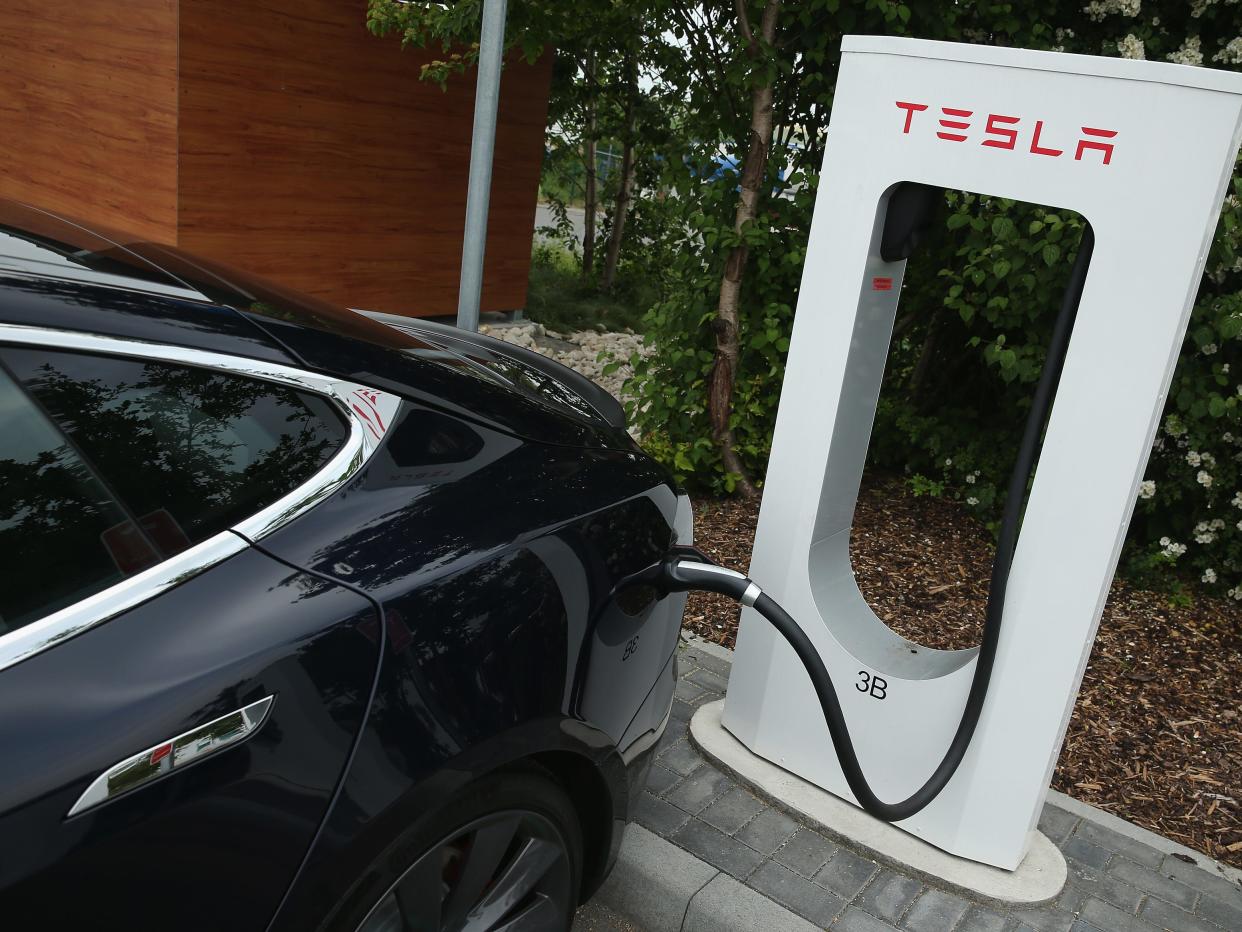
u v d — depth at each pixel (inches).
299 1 269.3
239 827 54.3
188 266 73.8
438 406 74.9
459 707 64.2
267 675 55.8
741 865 100.7
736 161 210.4
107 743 50.0
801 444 104.9
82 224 75.7
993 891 99.6
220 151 265.3
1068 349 90.3
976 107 89.1
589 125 437.1
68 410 55.6
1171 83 80.3
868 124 95.4
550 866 76.7
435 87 309.6
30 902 47.1
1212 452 184.5
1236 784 128.6
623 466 88.3
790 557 107.7
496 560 69.2
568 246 481.1
